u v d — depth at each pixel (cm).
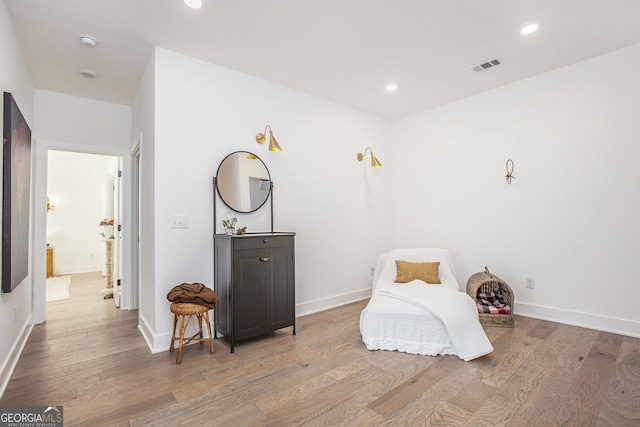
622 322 294
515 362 238
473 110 396
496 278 336
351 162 429
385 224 472
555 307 333
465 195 404
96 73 321
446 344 254
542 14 240
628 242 293
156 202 272
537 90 344
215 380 216
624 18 245
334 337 296
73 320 354
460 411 178
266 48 282
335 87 368
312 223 384
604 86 304
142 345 279
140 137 333
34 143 350
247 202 325
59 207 703
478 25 252
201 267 295
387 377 218
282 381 214
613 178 300
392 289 304
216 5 224
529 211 351
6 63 220
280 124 356
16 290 254
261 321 283
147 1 218
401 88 372
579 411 176
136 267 405
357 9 231
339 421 171
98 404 188
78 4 221
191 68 295
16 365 240
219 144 309
